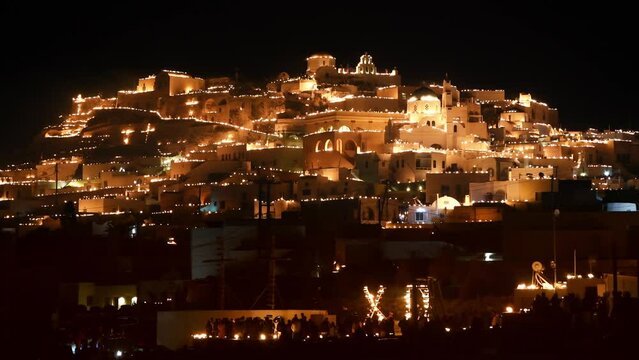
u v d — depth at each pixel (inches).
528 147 6456.7
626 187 5654.5
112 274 4001.0
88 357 2442.2
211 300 3149.6
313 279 3351.4
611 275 2487.7
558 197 4830.2
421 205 5172.2
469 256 3718.0
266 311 2534.5
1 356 2637.8
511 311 2464.3
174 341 2503.7
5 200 6761.8
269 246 3427.7
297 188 5767.7
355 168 6210.6
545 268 3174.2
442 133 6560.0
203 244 3757.4
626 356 1812.3
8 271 3597.4
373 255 3740.2
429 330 2138.3
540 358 1875.0
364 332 2220.7
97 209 6141.7
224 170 6604.3
